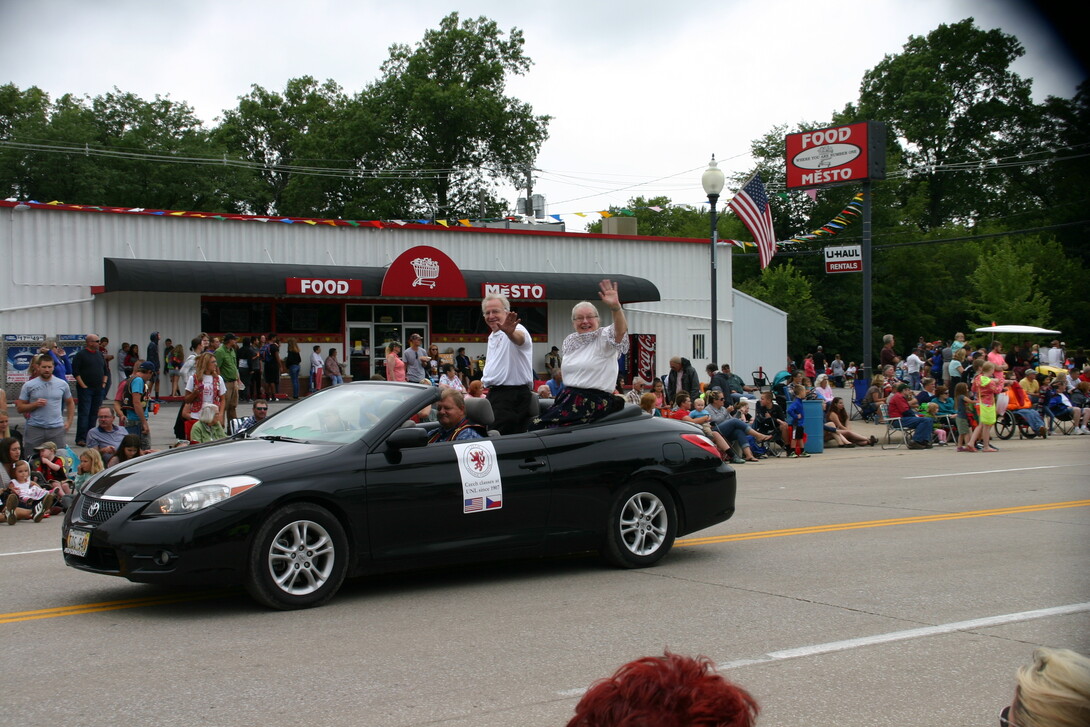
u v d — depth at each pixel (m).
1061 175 58.16
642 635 6.22
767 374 38.44
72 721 4.65
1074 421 24.94
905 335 61.22
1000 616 6.70
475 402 8.06
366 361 30.19
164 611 6.87
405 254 27.92
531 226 36.03
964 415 20.62
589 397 8.30
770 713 4.82
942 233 61.09
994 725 4.68
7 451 11.64
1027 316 52.38
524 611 6.85
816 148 29.22
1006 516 11.18
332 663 5.60
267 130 64.56
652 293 32.19
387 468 7.10
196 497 6.50
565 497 7.84
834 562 8.58
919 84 62.16
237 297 28.20
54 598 7.31
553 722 4.66
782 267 56.66
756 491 13.72
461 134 57.00
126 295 26.23
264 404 13.39
